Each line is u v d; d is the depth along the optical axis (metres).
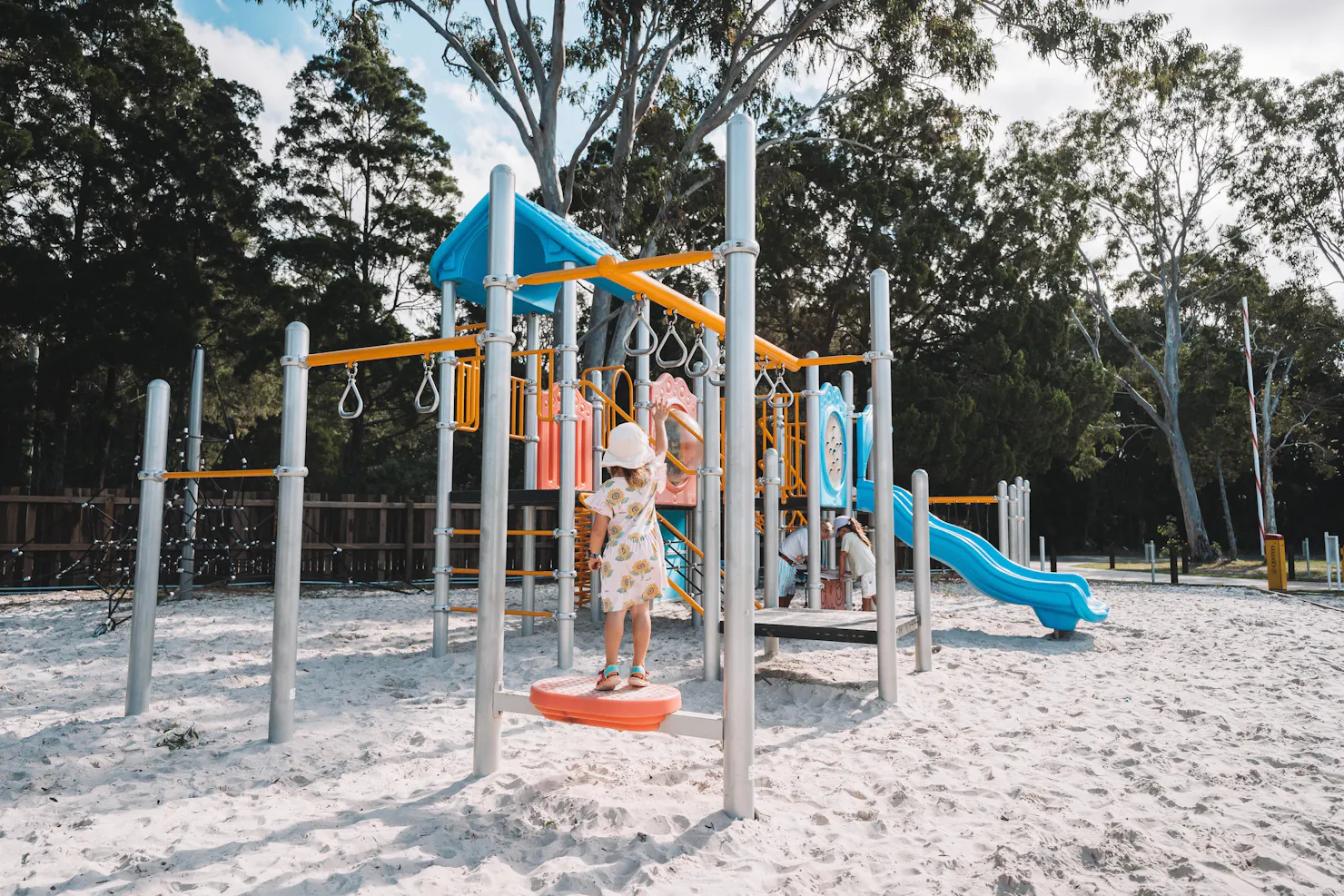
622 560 4.21
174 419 28.14
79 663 7.75
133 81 26.47
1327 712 5.98
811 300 28.64
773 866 3.28
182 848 3.42
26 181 24.72
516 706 4.32
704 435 7.09
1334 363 38.91
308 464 33.75
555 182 19.70
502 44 19.59
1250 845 3.51
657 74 21.00
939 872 3.24
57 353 23.19
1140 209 35.50
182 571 14.38
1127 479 48.22
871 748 4.99
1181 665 7.96
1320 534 45.50
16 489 15.86
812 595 8.71
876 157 27.45
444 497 8.36
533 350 9.29
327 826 3.67
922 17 22.06
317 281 28.83
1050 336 28.64
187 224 25.92
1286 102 33.03
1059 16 21.58
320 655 8.36
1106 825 3.74
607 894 3.01
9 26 23.12
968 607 13.62
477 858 3.36
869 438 14.92
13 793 4.11
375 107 31.03
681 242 22.27
